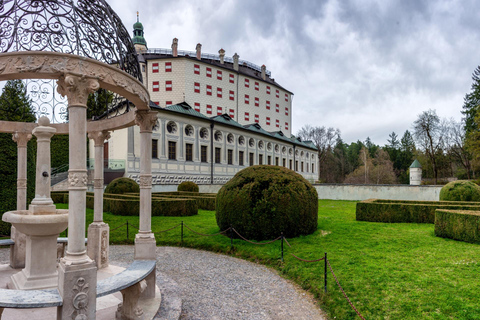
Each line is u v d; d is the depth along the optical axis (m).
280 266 7.84
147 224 6.00
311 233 10.43
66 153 28.70
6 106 11.06
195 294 6.17
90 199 18.45
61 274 3.84
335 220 13.35
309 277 6.70
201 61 44.16
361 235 10.14
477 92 42.81
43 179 5.62
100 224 7.19
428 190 27.06
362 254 7.92
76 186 3.95
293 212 9.62
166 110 30.94
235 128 39.84
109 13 5.25
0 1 4.50
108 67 4.51
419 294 5.36
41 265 5.33
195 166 34.03
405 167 71.19
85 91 4.15
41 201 5.53
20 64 4.06
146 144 6.06
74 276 3.78
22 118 11.17
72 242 3.91
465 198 17.70
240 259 8.84
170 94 42.16
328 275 6.56
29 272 5.28
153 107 29.56
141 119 6.02
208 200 18.80
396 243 9.05
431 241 9.28
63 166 26.72
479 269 6.48
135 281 4.40
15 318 4.62
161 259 8.87
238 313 5.31
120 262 8.42
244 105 50.31
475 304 4.89
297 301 5.86
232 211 9.98
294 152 53.78
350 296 5.52
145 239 5.89
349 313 5.01
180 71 42.44
